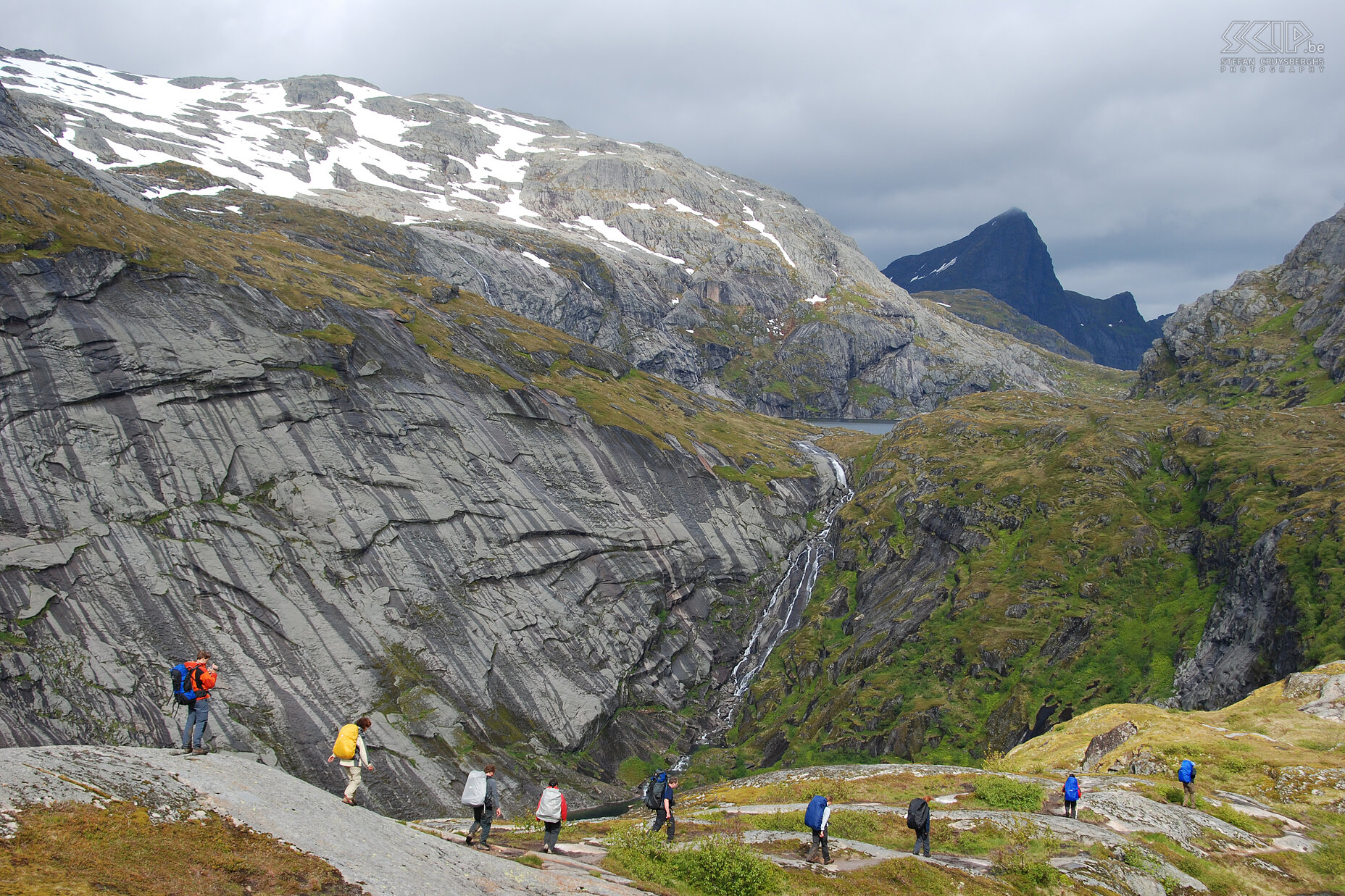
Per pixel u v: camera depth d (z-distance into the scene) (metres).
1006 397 179.88
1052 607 95.69
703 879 23.44
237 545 77.56
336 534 84.12
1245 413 127.31
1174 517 106.50
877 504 140.62
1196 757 38.88
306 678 73.31
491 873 19.62
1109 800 31.92
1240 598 80.06
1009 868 25.73
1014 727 81.69
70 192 96.50
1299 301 188.00
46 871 13.15
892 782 40.81
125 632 67.12
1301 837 30.45
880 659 99.06
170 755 20.12
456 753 75.75
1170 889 25.39
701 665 107.94
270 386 89.69
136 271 87.19
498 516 99.06
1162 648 84.56
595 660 95.06
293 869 15.84
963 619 99.31
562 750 84.12
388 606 82.94
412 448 97.75
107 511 72.31
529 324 165.25
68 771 16.98
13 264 76.94
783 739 93.38
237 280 97.38
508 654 87.94
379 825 20.42
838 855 26.47
